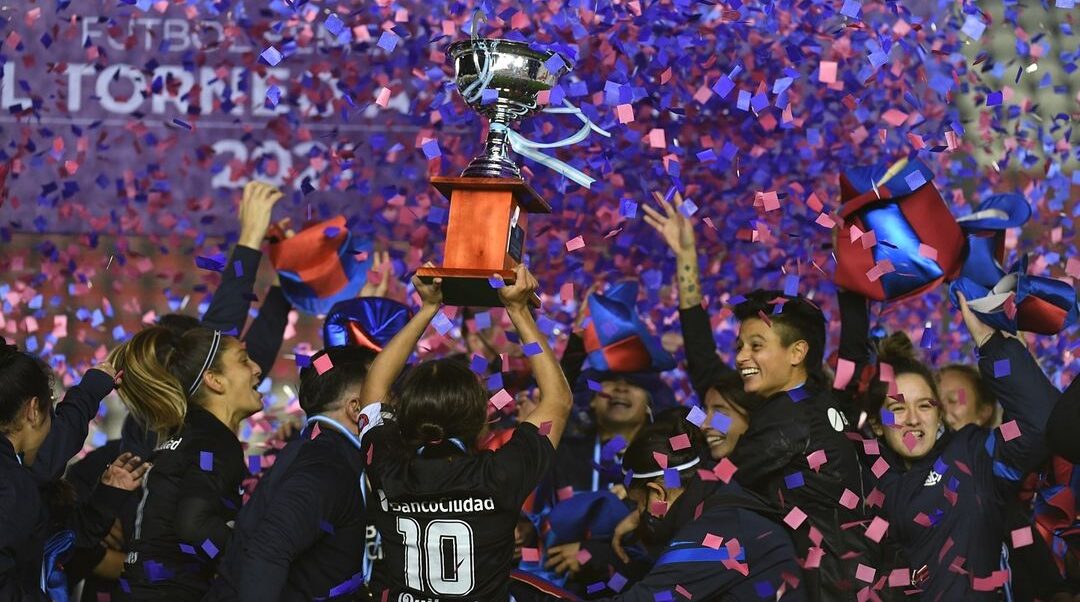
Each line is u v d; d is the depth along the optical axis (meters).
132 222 18.12
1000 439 9.22
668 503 9.11
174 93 16.80
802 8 14.49
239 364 9.69
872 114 15.57
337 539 8.37
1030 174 16.75
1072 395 7.75
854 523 8.70
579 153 14.51
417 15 16.84
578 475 12.50
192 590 9.18
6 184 18.52
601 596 10.16
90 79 19.31
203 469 9.11
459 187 7.66
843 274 9.67
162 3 16.44
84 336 19.06
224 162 19.28
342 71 17.48
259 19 18.80
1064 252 15.96
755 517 8.38
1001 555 9.45
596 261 15.72
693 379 10.97
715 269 15.54
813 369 9.20
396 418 7.90
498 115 8.02
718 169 15.02
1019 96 16.89
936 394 9.90
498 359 12.77
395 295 17.36
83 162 18.98
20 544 8.34
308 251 10.91
